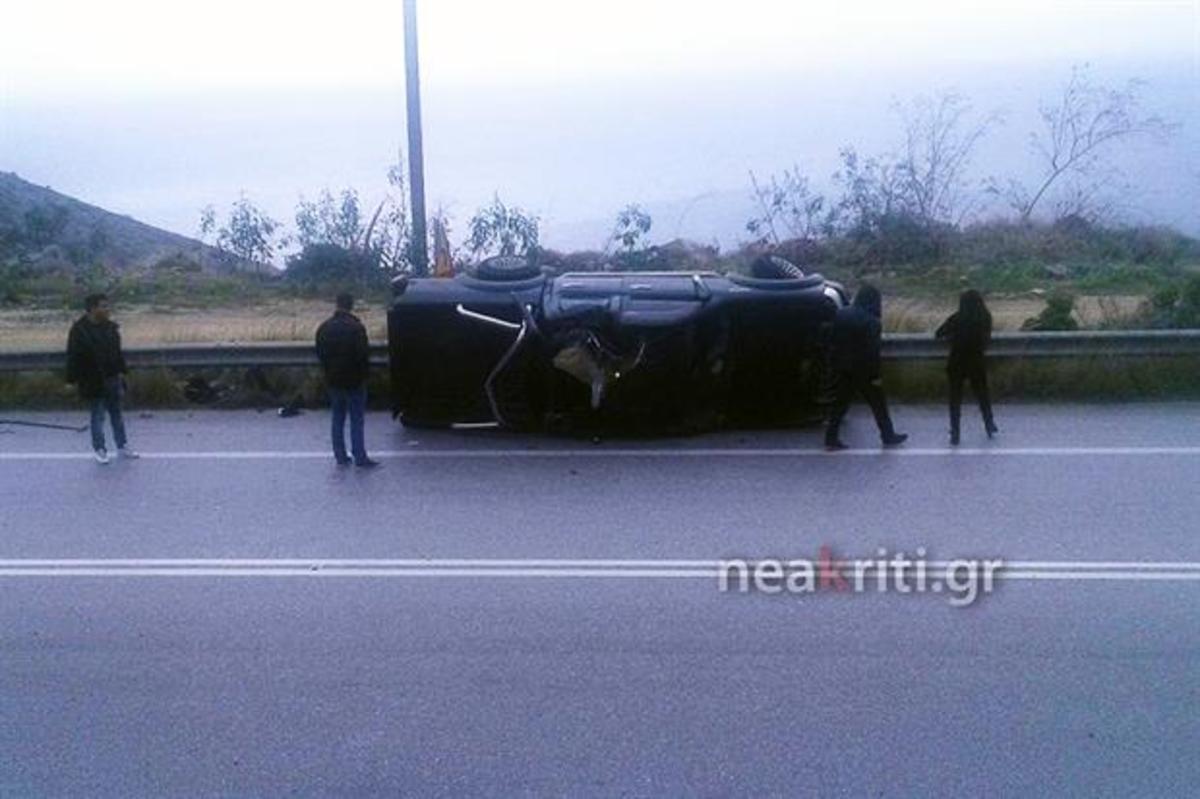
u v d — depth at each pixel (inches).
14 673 316.8
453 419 585.0
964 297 541.6
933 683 302.0
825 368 576.7
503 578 382.9
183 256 1156.5
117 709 294.8
